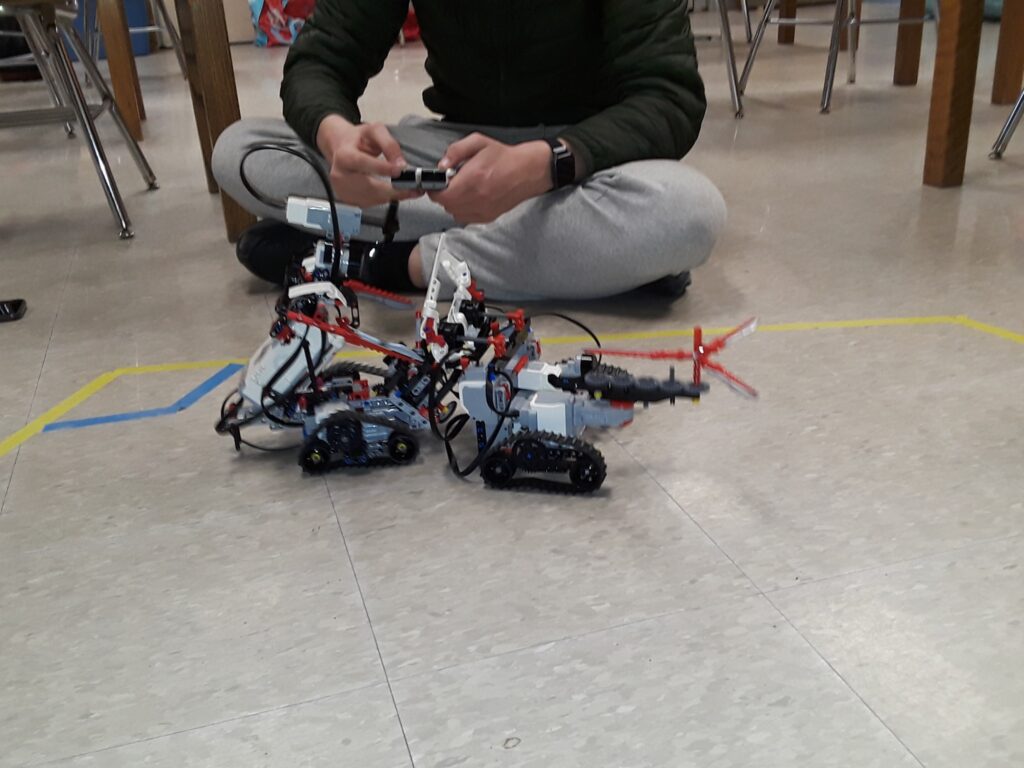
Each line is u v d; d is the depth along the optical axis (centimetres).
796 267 143
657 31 122
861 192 184
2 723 61
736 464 87
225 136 138
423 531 79
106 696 63
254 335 124
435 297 85
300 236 135
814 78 337
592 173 116
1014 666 61
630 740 57
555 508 82
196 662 65
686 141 124
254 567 76
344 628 68
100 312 136
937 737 56
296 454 94
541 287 127
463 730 58
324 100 122
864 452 88
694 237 117
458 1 128
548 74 134
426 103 150
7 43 401
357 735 58
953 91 176
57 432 100
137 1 484
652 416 97
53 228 184
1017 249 146
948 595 68
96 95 345
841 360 108
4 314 134
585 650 65
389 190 102
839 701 59
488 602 70
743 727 58
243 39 539
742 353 112
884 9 509
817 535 76
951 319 119
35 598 73
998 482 82
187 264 158
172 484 89
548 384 81
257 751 58
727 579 71
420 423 90
